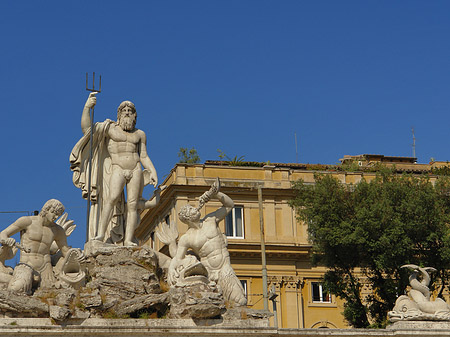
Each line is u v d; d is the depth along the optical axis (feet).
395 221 96.68
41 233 60.70
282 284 118.62
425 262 98.07
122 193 64.28
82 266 58.54
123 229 64.03
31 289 58.13
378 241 96.48
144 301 57.72
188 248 61.93
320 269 120.47
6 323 54.54
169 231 63.31
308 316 118.01
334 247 101.14
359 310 98.94
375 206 97.76
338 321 118.11
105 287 58.13
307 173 126.21
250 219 121.19
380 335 59.62
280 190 123.13
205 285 57.93
